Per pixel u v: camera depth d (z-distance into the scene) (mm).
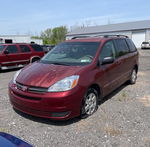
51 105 3295
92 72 3896
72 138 3148
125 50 5832
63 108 3311
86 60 4145
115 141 3057
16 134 3266
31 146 2104
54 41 65500
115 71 4883
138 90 5945
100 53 4383
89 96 3891
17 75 4039
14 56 10055
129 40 6531
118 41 5527
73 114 3482
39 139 3119
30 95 3439
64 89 3338
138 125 3578
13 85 3838
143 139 3107
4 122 3695
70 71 3664
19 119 3824
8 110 4281
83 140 3090
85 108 3793
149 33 39656
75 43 4914
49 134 3273
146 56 20953
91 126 3545
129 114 4078
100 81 4129
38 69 3957
